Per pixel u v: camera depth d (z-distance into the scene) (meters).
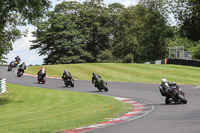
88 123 20.05
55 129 18.16
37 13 37.03
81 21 127.94
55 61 120.12
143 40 131.62
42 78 56.53
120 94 40.56
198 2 118.12
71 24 122.19
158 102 31.98
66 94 41.69
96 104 31.80
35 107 31.19
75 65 86.06
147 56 132.75
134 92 42.41
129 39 125.50
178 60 83.19
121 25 128.12
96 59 125.81
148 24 133.50
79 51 120.56
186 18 123.88
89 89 47.78
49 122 21.11
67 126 19.08
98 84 43.94
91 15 128.12
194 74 67.00
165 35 129.88
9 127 19.45
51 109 29.20
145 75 67.88
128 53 127.12
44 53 122.94
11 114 27.05
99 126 18.44
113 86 50.59
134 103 32.03
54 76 70.56
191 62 79.12
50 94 41.97
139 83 54.78
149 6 131.00
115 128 17.05
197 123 17.39
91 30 129.25
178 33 126.44
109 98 36.75
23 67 66.62
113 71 74.31
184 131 15.06
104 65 85.12
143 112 24.83
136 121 19.45
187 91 42.03
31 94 42.22
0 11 34.53
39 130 18.02
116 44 128.88
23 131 17.86
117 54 127.88
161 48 131.75
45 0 38.06
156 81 60.03
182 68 76.00
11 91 45.81
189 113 22.44
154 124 17.77
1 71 75.75
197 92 40.75
